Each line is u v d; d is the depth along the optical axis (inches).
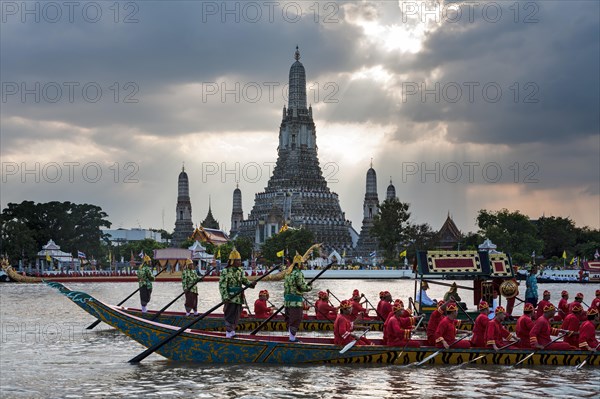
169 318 1967.3
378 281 6254.9
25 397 1136.2
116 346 1675.7
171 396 1136.2
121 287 5236.2
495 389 1189.1
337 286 5064.0
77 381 1248.8
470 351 1403.8
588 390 1183.6
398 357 1400.1
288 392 1164.5
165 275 6914.4
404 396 1138.7
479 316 1429.6
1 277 6624.0
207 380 1252.5
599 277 6491.1
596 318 1427.2
